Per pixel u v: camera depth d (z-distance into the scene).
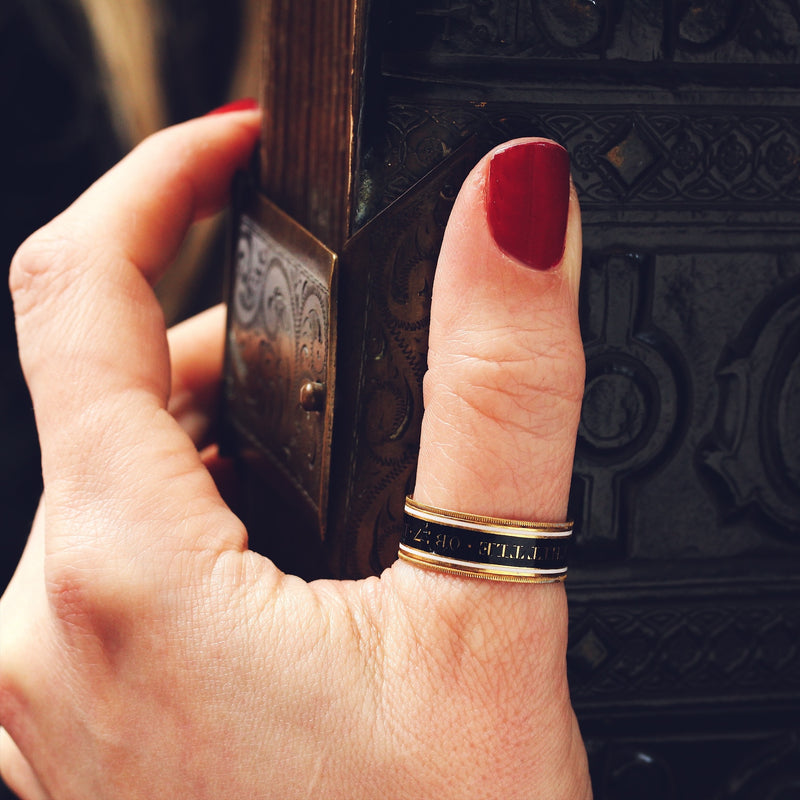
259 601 0.27
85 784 0.28
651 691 0.31
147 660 0.28
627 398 0.30
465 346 0.27
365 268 0.28
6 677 0.29
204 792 0.27
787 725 0.31
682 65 0.29
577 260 0.27
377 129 0.28
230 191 0.33
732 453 0.30
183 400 0.35
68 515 0.28
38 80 0.51
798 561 0.31
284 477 0.31
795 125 0.29
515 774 0.27
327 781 0.27
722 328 0.30
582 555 0.30
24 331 0.30
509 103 0.28
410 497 0.27
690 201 0.29
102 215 0.31
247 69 0.52
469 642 0.27
